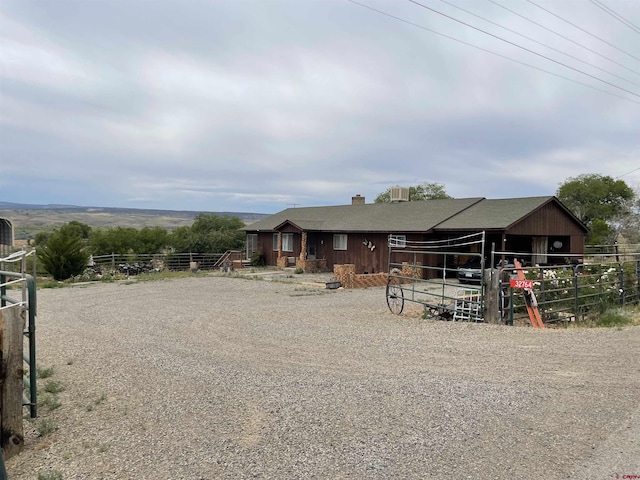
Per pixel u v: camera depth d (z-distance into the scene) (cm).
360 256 2655
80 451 438
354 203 3503
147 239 4225
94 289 1992
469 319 1123
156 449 436
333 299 1627
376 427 477
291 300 1598
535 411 516
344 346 859
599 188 4359
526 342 860
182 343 905
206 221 4419
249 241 3453
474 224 2133
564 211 2347
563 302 1217
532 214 2177
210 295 1753
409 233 2377
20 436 441
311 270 2783
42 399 581
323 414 513
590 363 707
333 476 381
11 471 404
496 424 482
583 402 540
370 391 589
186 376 672
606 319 1145
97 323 1152
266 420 500
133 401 572
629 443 432
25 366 738
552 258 2422
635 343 829
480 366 704
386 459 409
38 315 1291
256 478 379
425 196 5544
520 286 1068
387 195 5434
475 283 2061
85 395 601
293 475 383
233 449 432
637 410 512
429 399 557
